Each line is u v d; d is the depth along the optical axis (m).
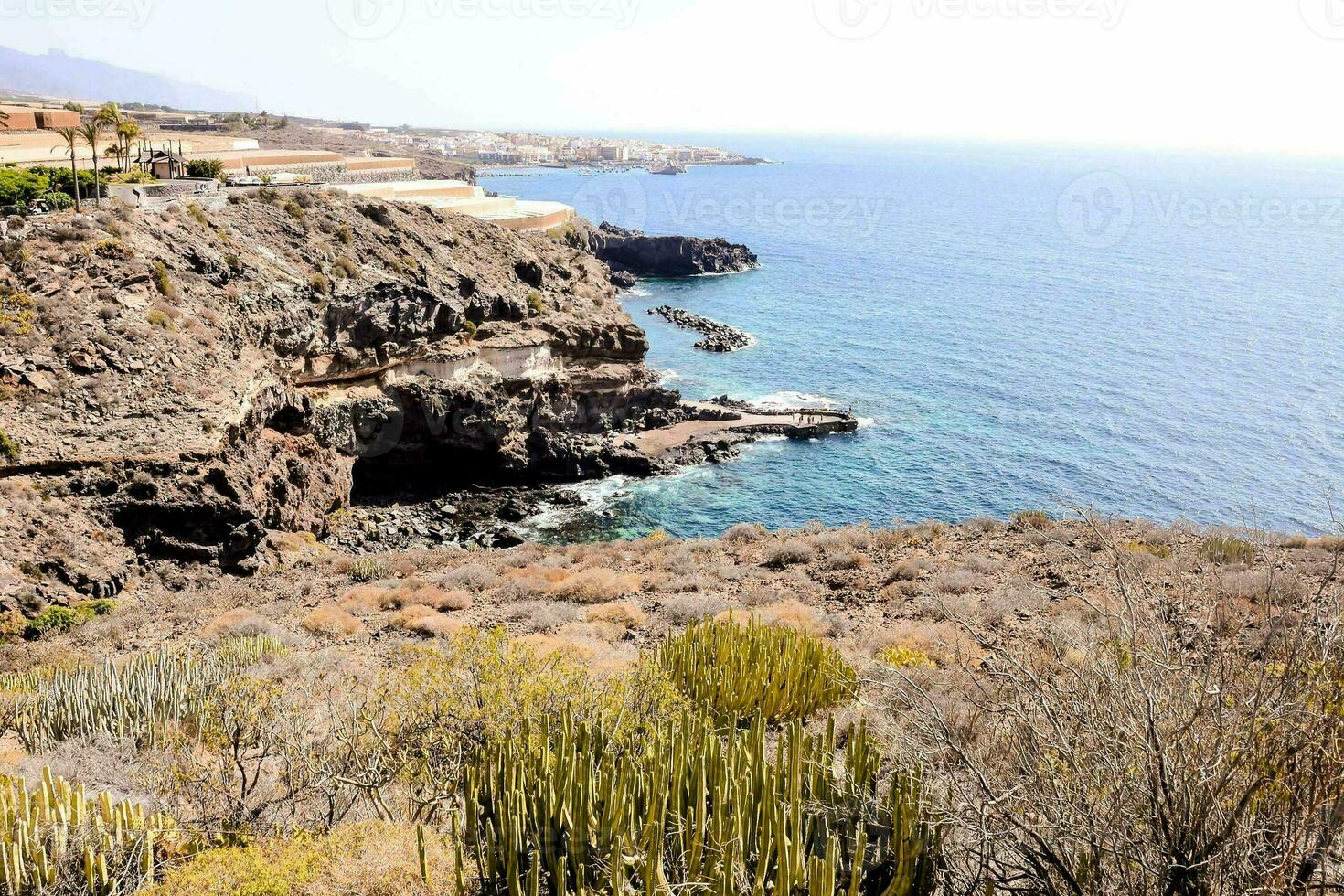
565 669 12.55
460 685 12.05
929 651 17.00
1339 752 5.83
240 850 9.67
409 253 63.28
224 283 49.19
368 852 9.16
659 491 57.25
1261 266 177.75
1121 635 6.95
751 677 13.90
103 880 9.41
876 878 7.69
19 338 38.19
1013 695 8.06
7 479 33.50
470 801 8.94
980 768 7.31
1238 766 5.85
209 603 26.92
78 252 43.78
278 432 48.31
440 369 57.38
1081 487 58.94
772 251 181.62
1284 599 6.96
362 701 14.02
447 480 58.34
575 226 134.38
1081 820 6.21
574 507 54.91
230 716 13.02
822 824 8.16
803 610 20.95
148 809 11.23
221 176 79.69
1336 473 61.47
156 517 35.69
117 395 38.56
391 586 26.53
